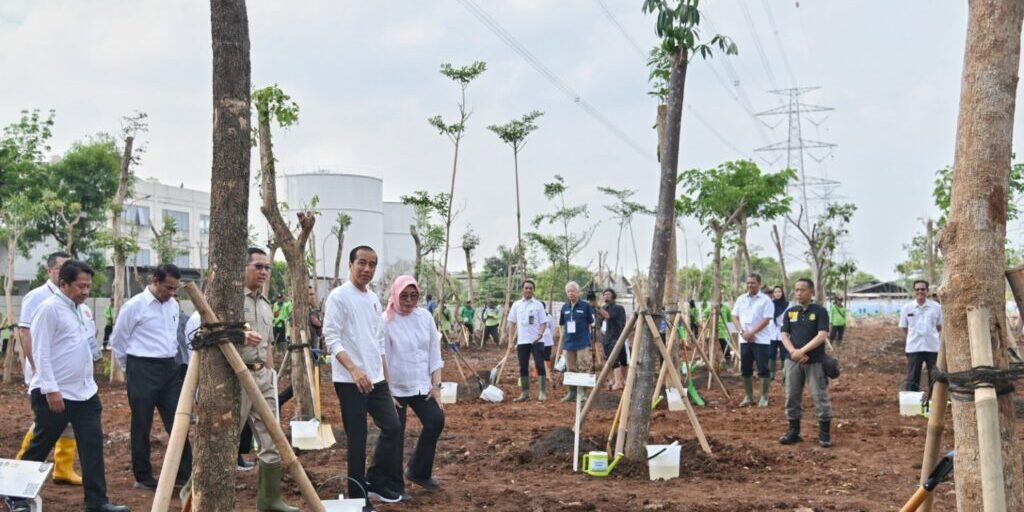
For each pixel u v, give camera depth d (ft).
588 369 53.11
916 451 33.86
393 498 25.18
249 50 16.40
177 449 16.03
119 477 29.40
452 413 47.06
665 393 48.39
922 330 46.78
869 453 33.55
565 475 29.27
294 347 35.70
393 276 129.39
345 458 31.83
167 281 26.94
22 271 133.69
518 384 63.05
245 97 16.28
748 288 50.29
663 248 29.89
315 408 36.45
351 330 24.62
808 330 35.53
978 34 15.42
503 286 144.05
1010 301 76.84
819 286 90.68
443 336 80.33
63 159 108.88
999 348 15.08
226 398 16.21
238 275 16.28
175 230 124.57
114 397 53.78
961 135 15.61
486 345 109.91
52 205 70.74
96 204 108.58
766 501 25.08
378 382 25.02
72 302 23.86
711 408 48.85
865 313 247.29
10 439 37.47
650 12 28.30
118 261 61.67
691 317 69.36
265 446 24.06
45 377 22.82
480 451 34.22
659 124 45.62
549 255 105.29
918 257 155.63
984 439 14.47
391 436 25.09
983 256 15.16
